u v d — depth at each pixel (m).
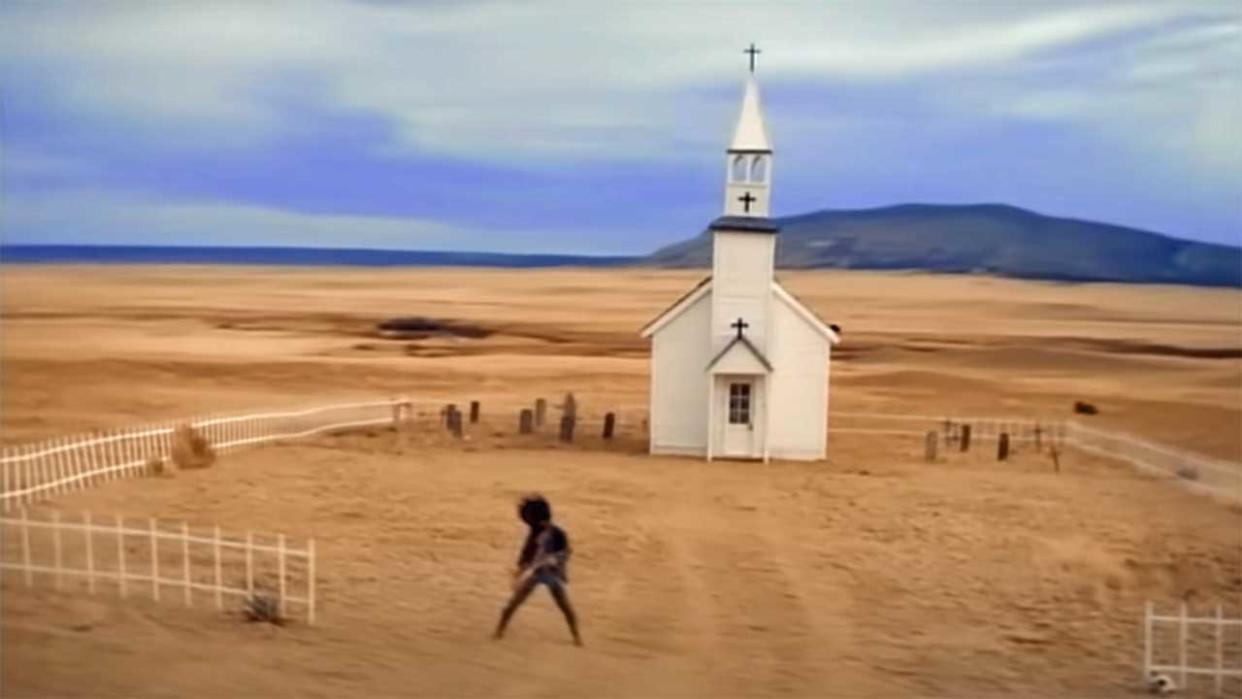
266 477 34.75
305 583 22.31
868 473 39.09
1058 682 17.81
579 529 28.52
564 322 112.81
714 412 42.09
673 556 26.06
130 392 57.19
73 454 32.66
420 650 18.17
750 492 34.56
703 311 42.91
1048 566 25.98
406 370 74.12
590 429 49.50
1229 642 20.58
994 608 22.38
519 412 53.78
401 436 45.66
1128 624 21.53
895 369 81.88
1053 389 72.50
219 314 111.06
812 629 20.50
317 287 138.38
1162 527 30.48
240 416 43.66
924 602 22.64
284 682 16.23
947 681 17.62
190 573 22.09
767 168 42.75
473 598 21.83
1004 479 38.22
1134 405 64.06
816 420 42.50
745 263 42.44
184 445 36.81
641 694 16.38
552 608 21.30
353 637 18.77
